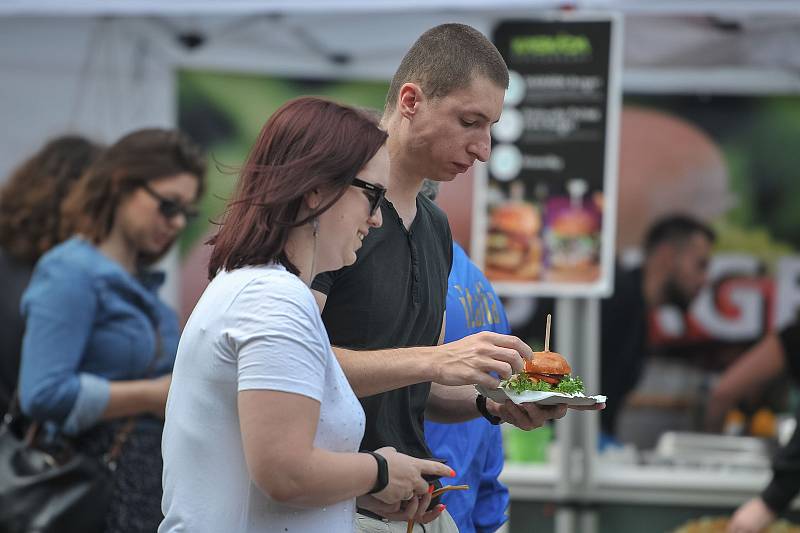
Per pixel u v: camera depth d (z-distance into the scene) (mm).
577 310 15711
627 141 18047
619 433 18344
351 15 15773
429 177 8125
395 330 7703
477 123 8000
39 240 13016
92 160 13383
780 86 16625
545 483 15758
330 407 6043
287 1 14367
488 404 8383
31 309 10922
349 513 6215
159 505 11125
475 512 10094
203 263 6727
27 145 15773
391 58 15977
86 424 10812
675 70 16500
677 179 18062
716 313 18203
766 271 18047
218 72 16016
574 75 14672
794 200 17953
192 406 5984
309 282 6242
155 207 11531
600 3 14383
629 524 15852
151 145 11586
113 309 11078
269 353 5727
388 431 7887
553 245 14734
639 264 18234
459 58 7930
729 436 18109
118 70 15852
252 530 5879
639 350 18328
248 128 16094
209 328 5957
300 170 6074
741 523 13586
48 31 15734
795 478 13367
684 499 15820
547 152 14711
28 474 10617
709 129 17938
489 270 14797
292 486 5691
